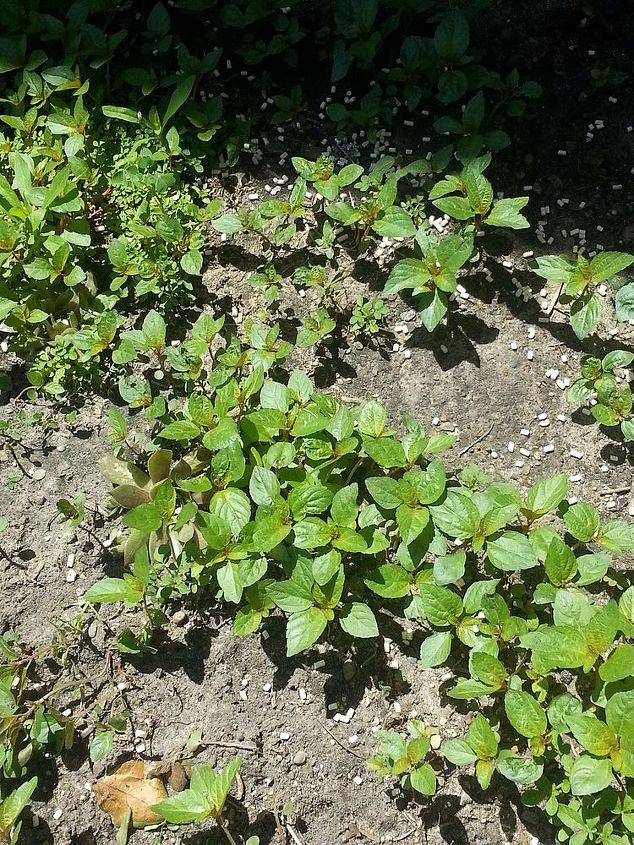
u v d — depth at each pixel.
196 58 0.66
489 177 0.65
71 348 0.61
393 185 0.60
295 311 0.63
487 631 0.53
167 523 0.54
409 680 0.56
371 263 0.64
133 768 0.55
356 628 0.53
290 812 0.54
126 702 0.56
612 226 0.63
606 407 0.57
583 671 0.51
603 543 0.54
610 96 0.66
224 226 0.62
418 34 0.67
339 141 0.67
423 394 0.61
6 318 0.61
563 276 0.59
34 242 0.62
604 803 0.49
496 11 0.67
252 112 0.68
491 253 0.64
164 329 0.59
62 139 0.65
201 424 0.56
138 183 0.63
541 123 0.66
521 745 0.54
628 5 0.67
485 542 0.54
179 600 0.57
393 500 0.54
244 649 0.57
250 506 0.55
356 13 0.64
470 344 0.62
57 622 0.58
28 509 0.60
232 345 0.60
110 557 0.59
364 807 0.54
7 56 0.67
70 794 0.55
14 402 0.62
